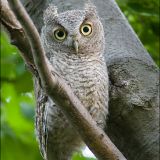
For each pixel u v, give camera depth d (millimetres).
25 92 13109
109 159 7629
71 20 9867
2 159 12703
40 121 9875
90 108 9547
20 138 12852
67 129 9711
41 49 6457
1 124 12969
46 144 9844
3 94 13453
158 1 12719
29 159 12742
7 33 6492
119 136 9227
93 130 7516
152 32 13422
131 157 9109
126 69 9211
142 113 9000
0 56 13359
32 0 10242
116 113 9180
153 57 13500
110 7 10203
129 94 9078
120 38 9703
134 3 12641
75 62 9727
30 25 6223
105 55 9594
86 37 9773
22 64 13172
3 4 6320
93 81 9508
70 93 7215
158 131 8922
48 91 7020
